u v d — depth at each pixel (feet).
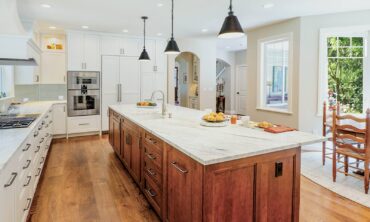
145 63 22.47
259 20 17.24
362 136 10.62
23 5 13.71
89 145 17.87
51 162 13.97
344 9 14.90
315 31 16.22
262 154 5.90
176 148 6.33
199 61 26.05
